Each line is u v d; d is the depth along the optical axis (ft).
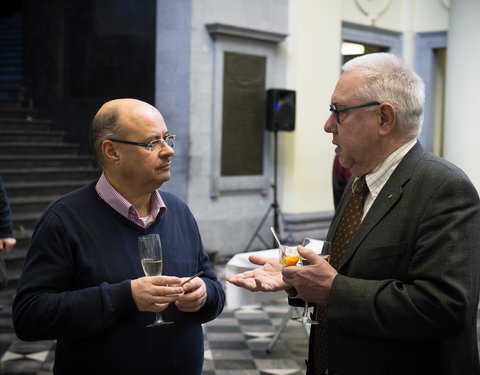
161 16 29.30
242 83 29.94
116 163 7.28
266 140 31.19
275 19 31.12
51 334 6.75
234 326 19.19
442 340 6.25
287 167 32.24
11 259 23.84
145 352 7.10
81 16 35.01
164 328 7.27
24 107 37.42
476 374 6.50
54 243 7.02
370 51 37.78
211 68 28.91
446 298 5.82
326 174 33.45
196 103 28.55
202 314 7.80
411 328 5.96
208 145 29.09
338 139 6.71
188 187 28.58
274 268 7.59
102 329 6.77
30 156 30.83
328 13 33.01
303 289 6.49
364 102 6.48
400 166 6.52
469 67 25.45
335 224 7.41
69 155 33.27
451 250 5.92
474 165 25.62
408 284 6.19
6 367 15.25
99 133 7.33
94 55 34.40
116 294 6.71
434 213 6.10
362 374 6.40
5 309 20.27
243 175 30.37
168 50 29.09
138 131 7.19
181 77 28.60
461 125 25.80
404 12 38.34
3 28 41.09
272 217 32.04
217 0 28.86
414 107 6.48
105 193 7.38
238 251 30.53
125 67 33.09
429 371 6.26
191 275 7.70
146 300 6.65
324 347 7.13
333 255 7.05
